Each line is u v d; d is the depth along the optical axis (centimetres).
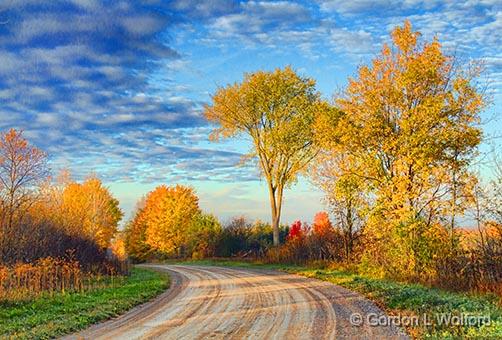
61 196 4212
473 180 2822
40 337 1236
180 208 7912
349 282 2616
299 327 1349
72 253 3103
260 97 4962
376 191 3212
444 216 2867
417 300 1722
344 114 3431
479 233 2209
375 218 3098
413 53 3219
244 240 6450
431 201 2934
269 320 1481
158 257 8231
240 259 5844
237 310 1716
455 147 3025
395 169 3162
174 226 7875
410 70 3084
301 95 4969
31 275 2272
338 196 3403
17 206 3161
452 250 2497
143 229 8894
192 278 3306
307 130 4884
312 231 4634
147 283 2838
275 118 5053
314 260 4219
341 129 3278
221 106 5122
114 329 1384
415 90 3156
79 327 1402
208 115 5225
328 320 1457
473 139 2966
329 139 3422
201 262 6003
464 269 2212
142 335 1284
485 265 2122
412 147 3028
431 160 2984
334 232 4022
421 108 3016
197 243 7069
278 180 5231
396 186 3055
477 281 2030
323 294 2148
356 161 3356
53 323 1420
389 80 3222
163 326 1421
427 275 2498
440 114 3053
